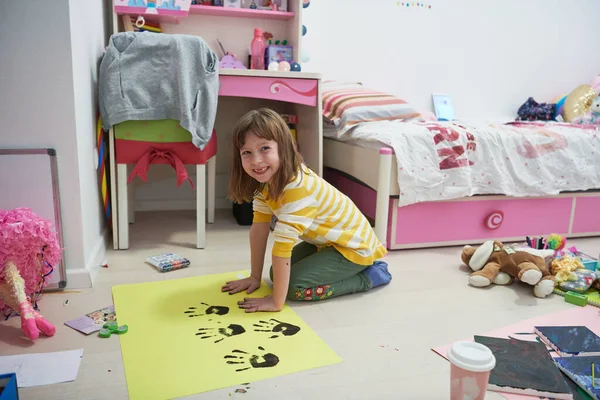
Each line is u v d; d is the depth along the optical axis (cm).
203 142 187
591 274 164
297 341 124
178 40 178
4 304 132
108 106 178
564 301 157
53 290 151
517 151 213
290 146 133
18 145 144
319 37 280
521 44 322
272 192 135
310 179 142
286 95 207
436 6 298
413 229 207
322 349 120
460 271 183
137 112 179
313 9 275
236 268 176
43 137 145
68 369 108
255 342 123
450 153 201
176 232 222
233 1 246
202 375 107
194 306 142
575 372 110
